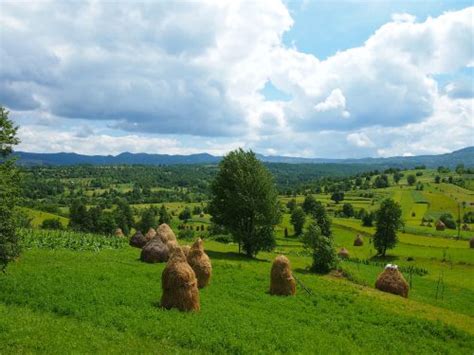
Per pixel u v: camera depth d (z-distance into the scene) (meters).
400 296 45.34
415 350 28.25
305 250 85.25
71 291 30.12
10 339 20.09
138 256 51.31
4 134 35.28
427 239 115.94
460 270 79.06
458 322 36.62
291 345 25.08
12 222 33.66
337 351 25.42
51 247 52.66
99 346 20.72
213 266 48.06
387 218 95.12
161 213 154.75
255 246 65.25
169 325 25.22
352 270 63.06
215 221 67.81
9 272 34.84
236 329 26.30
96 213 134.25
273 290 38.81
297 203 195.50
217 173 68.56
